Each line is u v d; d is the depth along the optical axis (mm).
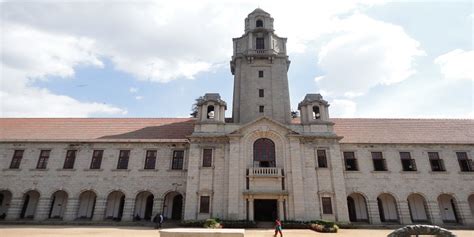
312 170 31531
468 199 34094
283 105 38062
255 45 42125
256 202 31688
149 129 38531
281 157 32094
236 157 31625
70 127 38781
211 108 36562
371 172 33906
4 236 21562
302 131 33719
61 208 34625
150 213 34750
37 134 36875
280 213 29438
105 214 33312
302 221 28594
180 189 33375
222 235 16203
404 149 35062
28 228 26875
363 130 37844
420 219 33656
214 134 33031
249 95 38688
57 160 34969
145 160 35188
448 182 33406
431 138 35969
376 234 24859
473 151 34781
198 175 31516
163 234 16328
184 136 36594
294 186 30297
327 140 33000
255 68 40406
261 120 33500
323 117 34625
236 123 35219
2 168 34531
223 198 30453
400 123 39438
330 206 30344
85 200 34969
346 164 34844
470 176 33594
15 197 33250
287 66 42812
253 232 24938
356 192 33031
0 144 35812
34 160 34969
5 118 40688
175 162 35125
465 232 27359
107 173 34281
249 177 30844
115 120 40844
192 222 28281
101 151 35656
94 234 22812
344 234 24641
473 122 39094
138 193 33594
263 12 44125
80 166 34656
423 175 33750
